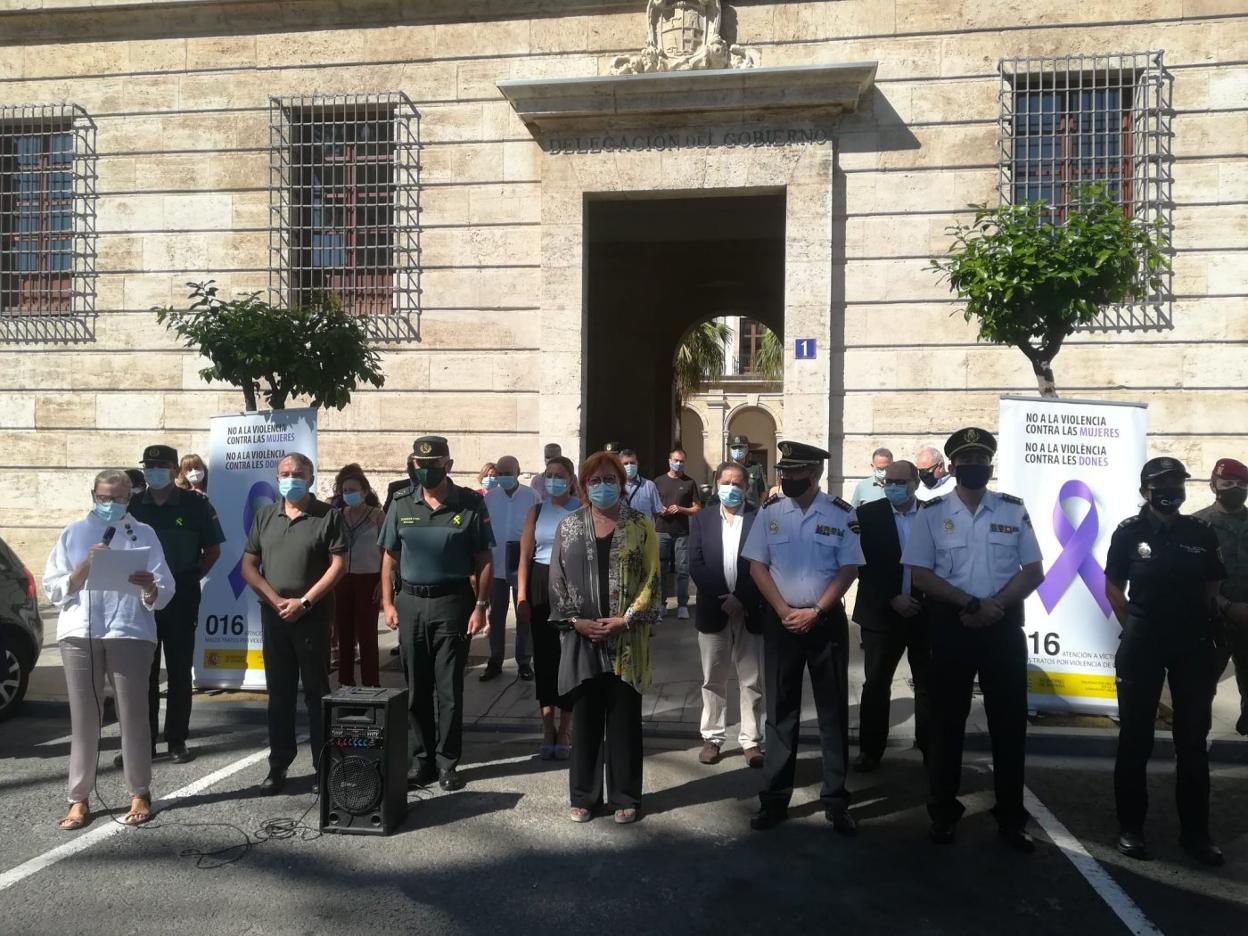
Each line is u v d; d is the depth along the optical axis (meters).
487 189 11.76
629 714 5.22
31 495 12.58
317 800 5.51
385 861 4.64
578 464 11.36
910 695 7.79
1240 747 6.46
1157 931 4.01
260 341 8.27
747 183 11.08
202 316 8.66
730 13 11.27
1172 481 4.89
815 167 10.96
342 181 12.23
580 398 11.39
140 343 12.38
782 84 10.69
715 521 6.37
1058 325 7.30
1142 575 4.89
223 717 7.45
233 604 7.75
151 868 4.54
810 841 4.96
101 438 12.46
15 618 7.25
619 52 11.48
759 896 4.30
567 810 5.38
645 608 5.15
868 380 11.02
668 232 16.64
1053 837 5.05
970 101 10.84
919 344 10.94
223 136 12.25
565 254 11.40
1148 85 10.48
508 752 6.55
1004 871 4.61
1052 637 7.03
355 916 4.06
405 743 5.23
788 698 5.19
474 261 11.78
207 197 12.27
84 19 12.38
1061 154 10.86
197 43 12.30
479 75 11.77
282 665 5.72
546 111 11.09
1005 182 10.77
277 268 12.11
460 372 11.80
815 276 10.98
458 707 5.76
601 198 11.59
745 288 18.81
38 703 7.48
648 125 11.20
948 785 4.94
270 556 5.77
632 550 5.22
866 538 6.18
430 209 11.87
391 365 11.91
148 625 5.20
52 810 5.31
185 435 12.29
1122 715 4.92
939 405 10.90
